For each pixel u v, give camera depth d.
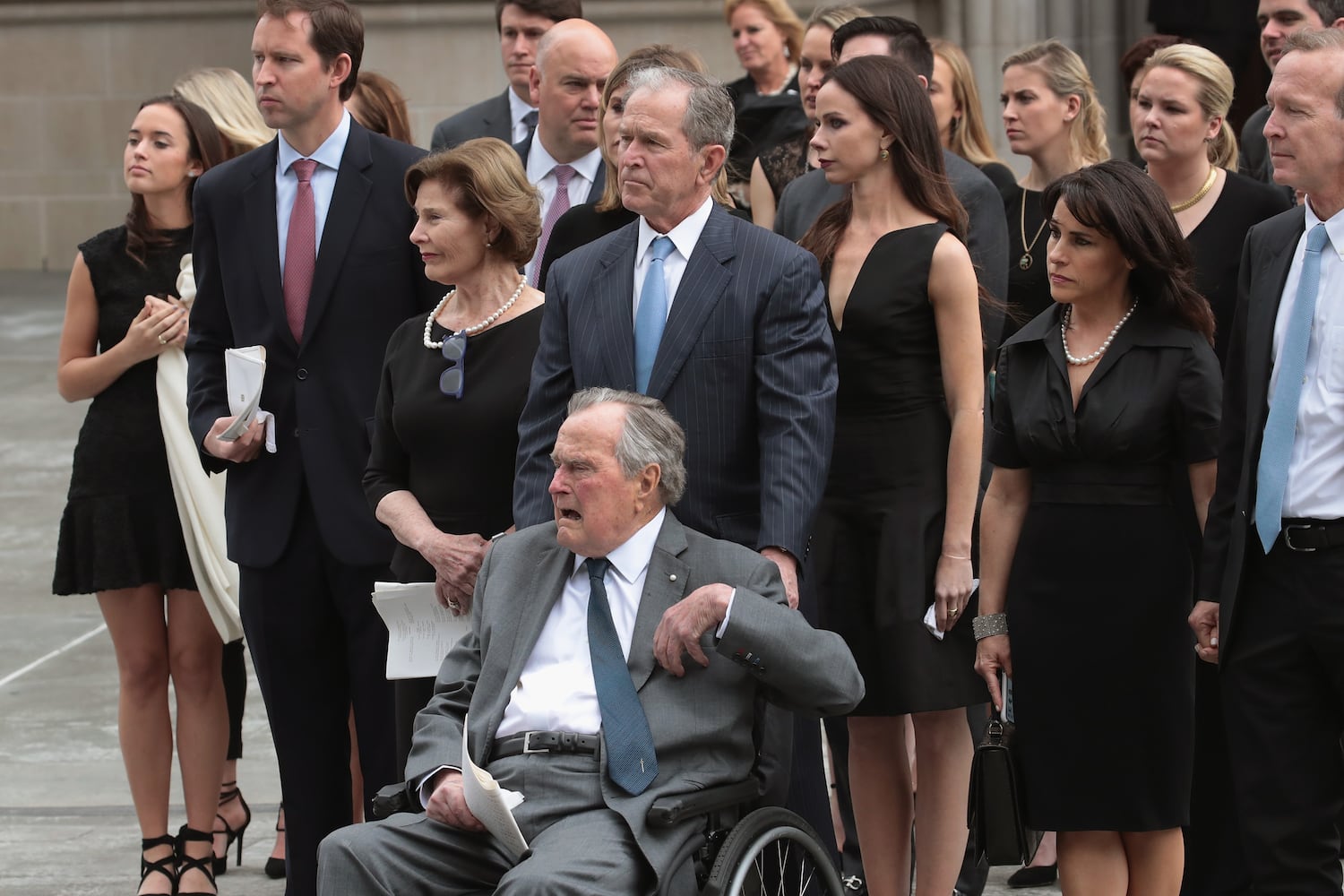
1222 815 10.70
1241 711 9.26
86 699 17.23
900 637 10.27
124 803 14.41
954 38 29.09
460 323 10.46
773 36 18.23
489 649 9.05
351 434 11.09
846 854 12.09
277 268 11.12
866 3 31.09
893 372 10.36
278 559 11.05
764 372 9.29
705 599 8.45
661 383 9.30
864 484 10.42
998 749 9.57
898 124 10.34
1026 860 9.73
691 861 8.48
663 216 9.44
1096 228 9.39
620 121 10.07
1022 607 9.70
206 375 11.37
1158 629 9.45
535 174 12.98
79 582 12.05
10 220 47.69
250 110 13.79
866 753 10.79
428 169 10.29
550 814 8.63
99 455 12.05
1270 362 9.20
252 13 46.97
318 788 11.23
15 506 24.69
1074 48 28.28
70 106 47.31
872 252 10.41
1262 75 22.56
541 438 9.68
